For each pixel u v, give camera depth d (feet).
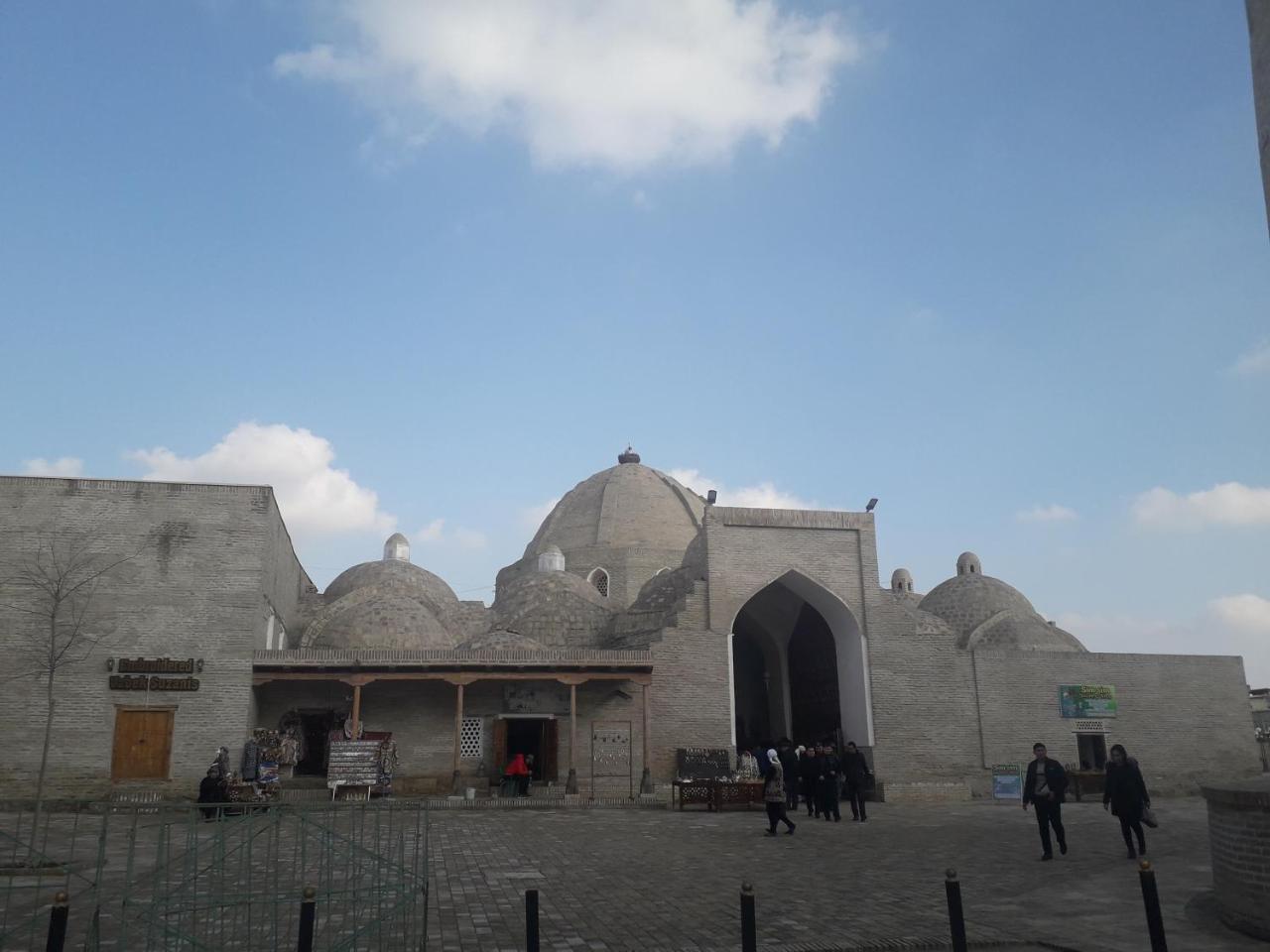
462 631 91.56
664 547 112.57
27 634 63.05
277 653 66.54
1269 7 26.66
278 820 28.50
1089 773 78.18
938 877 33.68
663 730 76.07
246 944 23.62
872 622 83.76
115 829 46.93
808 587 84.94
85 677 63.16
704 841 44.83
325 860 31.19
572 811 61.31
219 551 67.05
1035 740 85.51
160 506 66.85
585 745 74.69
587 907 27.61
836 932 24.44
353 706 68.23
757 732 98.68
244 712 64.90
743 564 81.87
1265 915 23.65
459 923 25.36
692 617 79.15
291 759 68.39
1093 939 23.75
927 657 84.33
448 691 74.23
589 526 115.34
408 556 108.17
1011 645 102.27
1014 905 28.22
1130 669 90.58
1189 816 60.44
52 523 64.85
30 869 33.53
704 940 23.53
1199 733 91.40
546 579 98.43
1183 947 22.77
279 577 78.13
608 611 92.84
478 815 57.93
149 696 63.87
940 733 82.84
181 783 62.95
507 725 75.61
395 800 63.72
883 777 80.38
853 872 34.94
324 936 24.38
